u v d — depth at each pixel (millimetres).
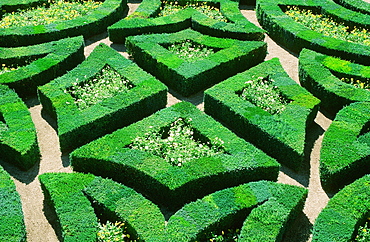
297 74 14906
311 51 15039
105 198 9266
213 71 14086
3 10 18469
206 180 9781
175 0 19484
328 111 13156
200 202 9125
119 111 12008
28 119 11680
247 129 11734
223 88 12961
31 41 16203
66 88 13055
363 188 9445
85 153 10367
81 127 11352
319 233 8477
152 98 12703
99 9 18297
